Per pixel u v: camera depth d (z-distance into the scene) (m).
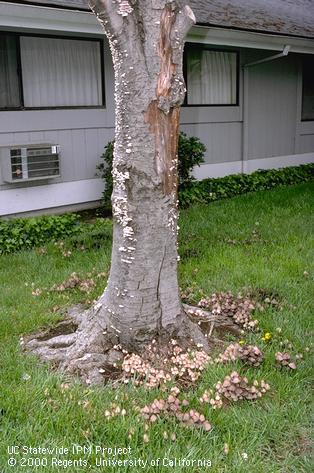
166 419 2.43
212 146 9.18
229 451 2.27
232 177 8.88
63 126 6.94
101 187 7.52
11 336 3.36
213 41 7.48
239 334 3.37
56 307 3.80
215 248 5.15
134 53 2.66
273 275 4.33
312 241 5.37
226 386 2.65
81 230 6.02
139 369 2.85
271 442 2.36
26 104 6.63
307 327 3.46
